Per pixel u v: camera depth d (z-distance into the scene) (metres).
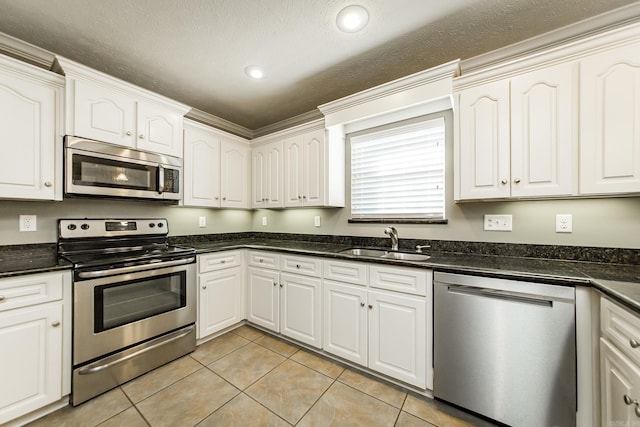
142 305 1.91
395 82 1.94
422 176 2.23
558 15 1.58
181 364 2.02
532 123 1.51
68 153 1.74
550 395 1.28
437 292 1.58
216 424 1.44
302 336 2.22
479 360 1.45
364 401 1.62
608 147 1.33
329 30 1.68
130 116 2.06
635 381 0.94
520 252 1.81
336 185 2.57
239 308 2.65
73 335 1.59
